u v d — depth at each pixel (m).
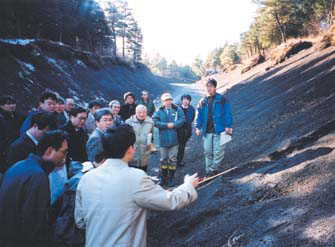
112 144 2.32
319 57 18.08
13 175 2.64
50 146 2.80
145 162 5.86
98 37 55.88
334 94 8.20
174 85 88.62
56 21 36.84
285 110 10.01
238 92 26.55
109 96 30.88
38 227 2.62
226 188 4.92
